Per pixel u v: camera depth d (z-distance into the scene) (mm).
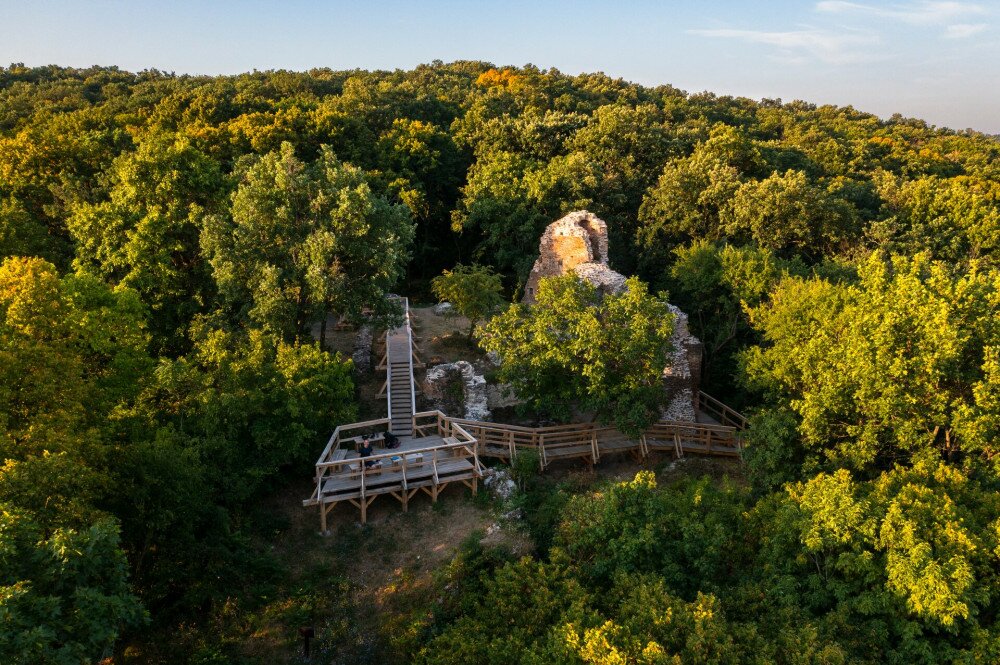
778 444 23953
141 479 18203
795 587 17188
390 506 25797
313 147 58125
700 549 18547
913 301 21406
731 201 47531
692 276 40500
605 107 64375
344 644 19828
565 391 29219
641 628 15180
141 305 27844
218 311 32906
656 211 51250
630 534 18734
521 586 18188
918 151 109875
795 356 27156
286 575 22062
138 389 23969
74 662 11211
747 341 40156
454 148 68188
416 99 88250
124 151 38219
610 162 59188
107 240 32875
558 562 19016
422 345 40812
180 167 35344
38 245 33844
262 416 24906
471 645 16438
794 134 106938
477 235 65500
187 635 19438
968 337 20188
